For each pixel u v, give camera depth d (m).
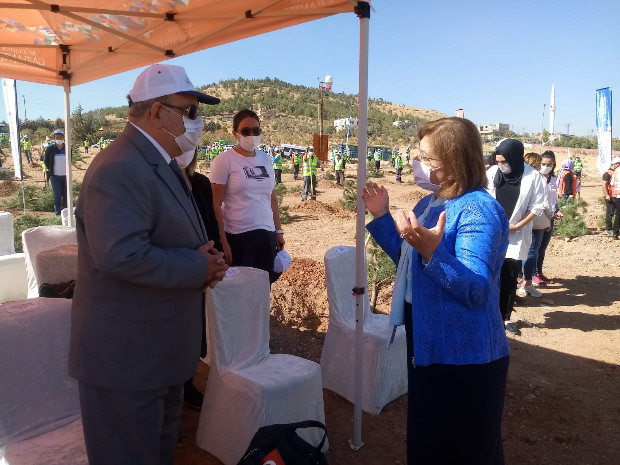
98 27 3.82
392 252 2.36
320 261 8.06
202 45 4.17
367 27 2.87
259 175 3.94
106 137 59.69
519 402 4.00
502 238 1.99
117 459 1.94
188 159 2.97
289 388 2.90
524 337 5.36
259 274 3.20
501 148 4.90
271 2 3.27
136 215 1.79
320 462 2.38
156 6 3.64
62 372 2.55
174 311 1.97
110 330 1.88
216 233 3.55
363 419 3.64
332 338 4.01
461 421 2.06
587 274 7.79
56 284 3.82
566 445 3.44
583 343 5.21
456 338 1.97
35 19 4.07
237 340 3.12
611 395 4.14
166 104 1.97
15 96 12.01
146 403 1.96
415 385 2.14
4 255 5.27
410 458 2.20
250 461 2.23
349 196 15.72
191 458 3.02
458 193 2.03
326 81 22.94
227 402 2.96
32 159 35.31
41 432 2.42
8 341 2.39
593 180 30.95
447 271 1.83
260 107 175.62
